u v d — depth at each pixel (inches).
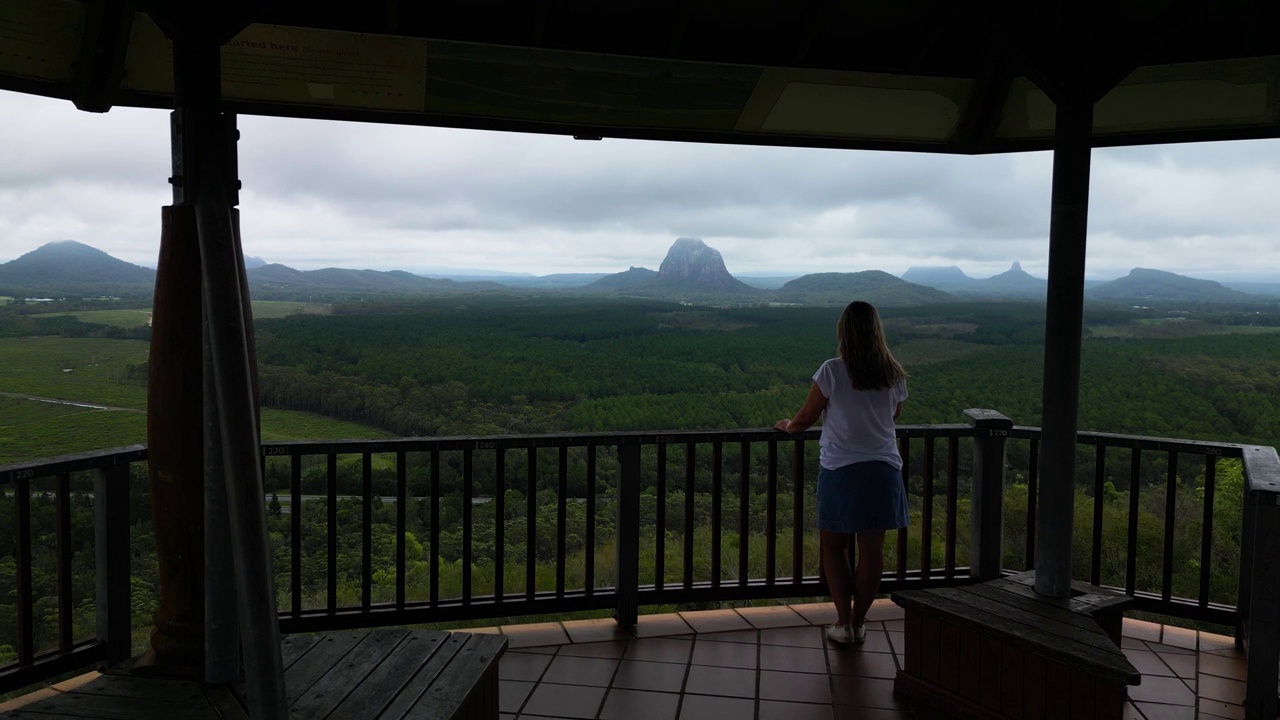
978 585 120.0
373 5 117.0
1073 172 108.2
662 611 200.2
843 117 146.5
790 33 133.3
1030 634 100.0
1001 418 148.1
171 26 73.1
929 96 146.5
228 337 69.1
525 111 133.8
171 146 81.7
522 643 134.7
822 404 128.6
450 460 829.2
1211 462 134.2
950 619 108.0
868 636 138.0
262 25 114.0
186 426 84.7
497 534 136.3
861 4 128.0
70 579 110.0
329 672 81.7
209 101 73.2
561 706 111.8
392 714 72.7
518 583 335.0
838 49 137.6
